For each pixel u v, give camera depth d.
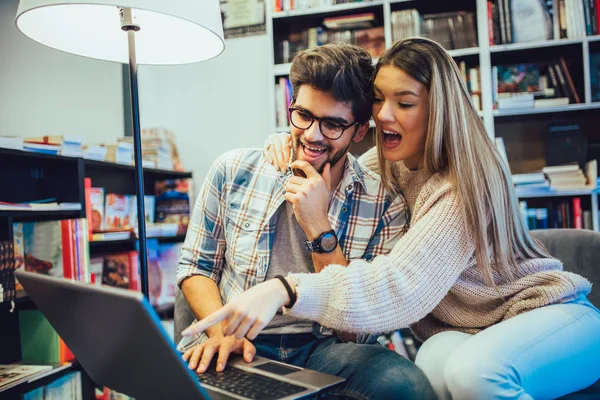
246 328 0.89
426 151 1.22
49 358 2.06
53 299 0.89
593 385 1.25
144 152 3.20
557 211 2.96
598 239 1.53
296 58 1.22
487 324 1.29
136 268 2.81
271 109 3.29
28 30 1.34
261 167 1.38
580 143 3.00
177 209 3.38
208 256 1.37
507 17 2.98
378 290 1.01
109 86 3.51
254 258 1.29
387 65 1.22
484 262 1.16
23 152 1.99
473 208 1.15
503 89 3.05
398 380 1.03
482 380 1.00
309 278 0.99
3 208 1.90
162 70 3.78
